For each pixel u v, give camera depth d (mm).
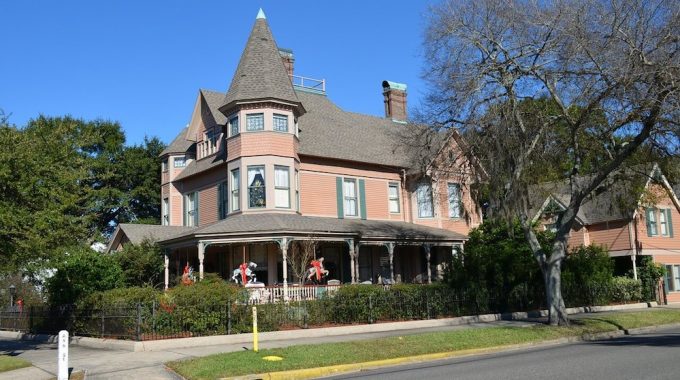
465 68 21984
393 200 34688
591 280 32188
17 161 17047
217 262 31578
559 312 22234
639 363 13297
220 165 31688
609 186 24516
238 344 18828
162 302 19359
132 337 18859
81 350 19016
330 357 15273
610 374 11805
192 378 13039
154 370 14336
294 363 14453
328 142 33281
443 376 12539
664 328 24219
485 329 20672
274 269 29078
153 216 55062
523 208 22906
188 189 35406
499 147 21672
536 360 14656
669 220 39844
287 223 27219
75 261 25484
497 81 21672
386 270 33781
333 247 31438
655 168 29516
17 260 17828
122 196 51188
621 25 18891
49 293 26125
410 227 33125
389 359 15633
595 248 34031
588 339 20734
